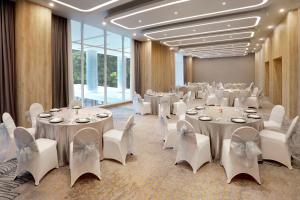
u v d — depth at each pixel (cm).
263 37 1050
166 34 882
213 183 268
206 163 323
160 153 371
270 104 927
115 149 329
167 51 1246
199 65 1973
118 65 1006
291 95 618
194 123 346
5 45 516
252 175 266
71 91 696
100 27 791
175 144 390
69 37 682
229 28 771
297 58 607
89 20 700
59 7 564
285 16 672
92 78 909
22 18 506
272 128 379
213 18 670
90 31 820
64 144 312
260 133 331
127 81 1054
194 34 879
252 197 238
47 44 562
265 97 1145
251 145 253
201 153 302
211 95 930
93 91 918
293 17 607
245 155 257
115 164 326
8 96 522
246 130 250
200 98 1255
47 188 258
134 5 578
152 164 326
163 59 1204
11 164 325
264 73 1162
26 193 247
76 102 502
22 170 276
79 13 620
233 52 1552
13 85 534
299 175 287
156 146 408
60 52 659
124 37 981
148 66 1066
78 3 532
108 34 902
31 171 268
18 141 262
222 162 306
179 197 239
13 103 534
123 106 926
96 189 256
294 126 293
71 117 354
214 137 324
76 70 772
